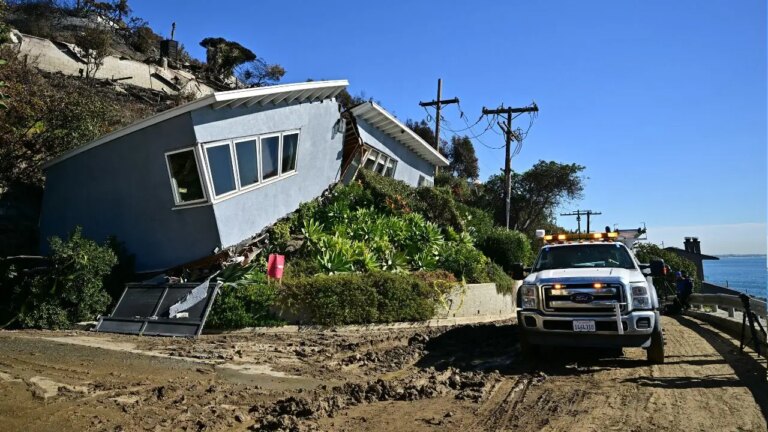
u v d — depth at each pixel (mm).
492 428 5008
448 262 15836
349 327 11664
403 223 16859
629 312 7777
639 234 13336
